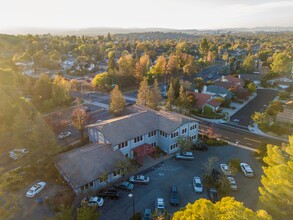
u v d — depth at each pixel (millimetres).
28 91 68562
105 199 32344
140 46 167750
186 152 42312
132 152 41438
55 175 36406
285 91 81562
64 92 66812
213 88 74875
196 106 64125
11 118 47875
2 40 165250
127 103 71125
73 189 32000
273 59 118188
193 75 107875
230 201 18906
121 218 29094
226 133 51562
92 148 38000
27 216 29125
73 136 49688
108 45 190875
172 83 72500
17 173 36906
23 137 40875
